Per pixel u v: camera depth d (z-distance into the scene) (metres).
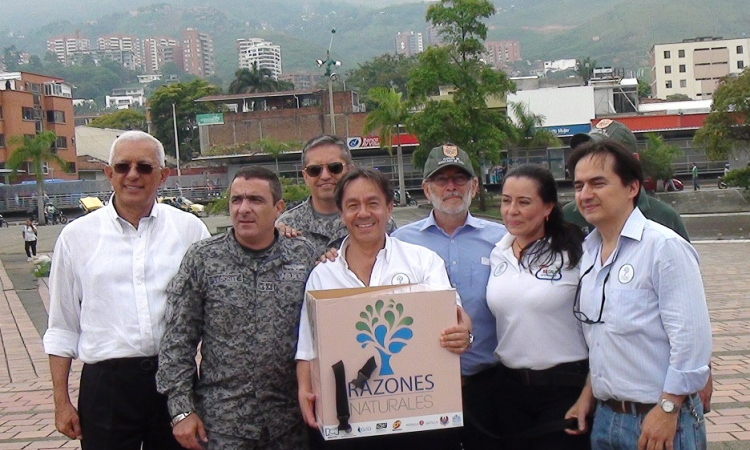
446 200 3.67
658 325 2.76
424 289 2.97
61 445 5.04
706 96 88.94
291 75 164.62
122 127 74.12
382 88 34.59
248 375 3.10
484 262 3.63
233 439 3.07
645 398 2.78
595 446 2.99
